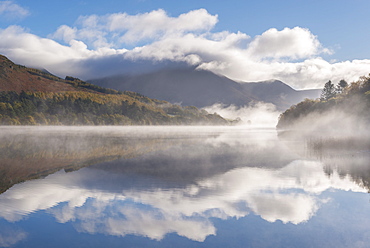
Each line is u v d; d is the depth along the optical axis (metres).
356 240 10.62
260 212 13.66
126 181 20.36
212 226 12.02
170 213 13.53
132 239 10.77
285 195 16.48
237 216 13.15
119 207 14.43
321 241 10.58
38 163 30.08
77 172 24.33
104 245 10.26
